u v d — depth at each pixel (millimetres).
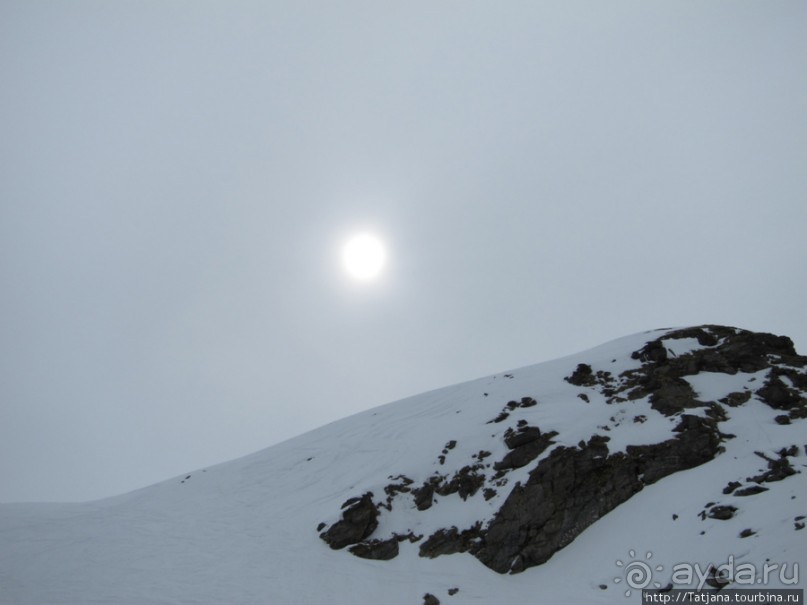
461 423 42375
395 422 46531
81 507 43250
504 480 35344
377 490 36219
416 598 28062
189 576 30562
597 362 45250
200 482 45562
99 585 29766
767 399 38062
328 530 34094
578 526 32094
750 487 30141
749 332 44938
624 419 38000
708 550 27047
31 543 35719
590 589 27500
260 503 40000
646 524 30531
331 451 45031
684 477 33062
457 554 31859
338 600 27922
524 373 48531
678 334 45438
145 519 39312
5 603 27906
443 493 36125
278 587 29156
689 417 36281
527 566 30688
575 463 34750
